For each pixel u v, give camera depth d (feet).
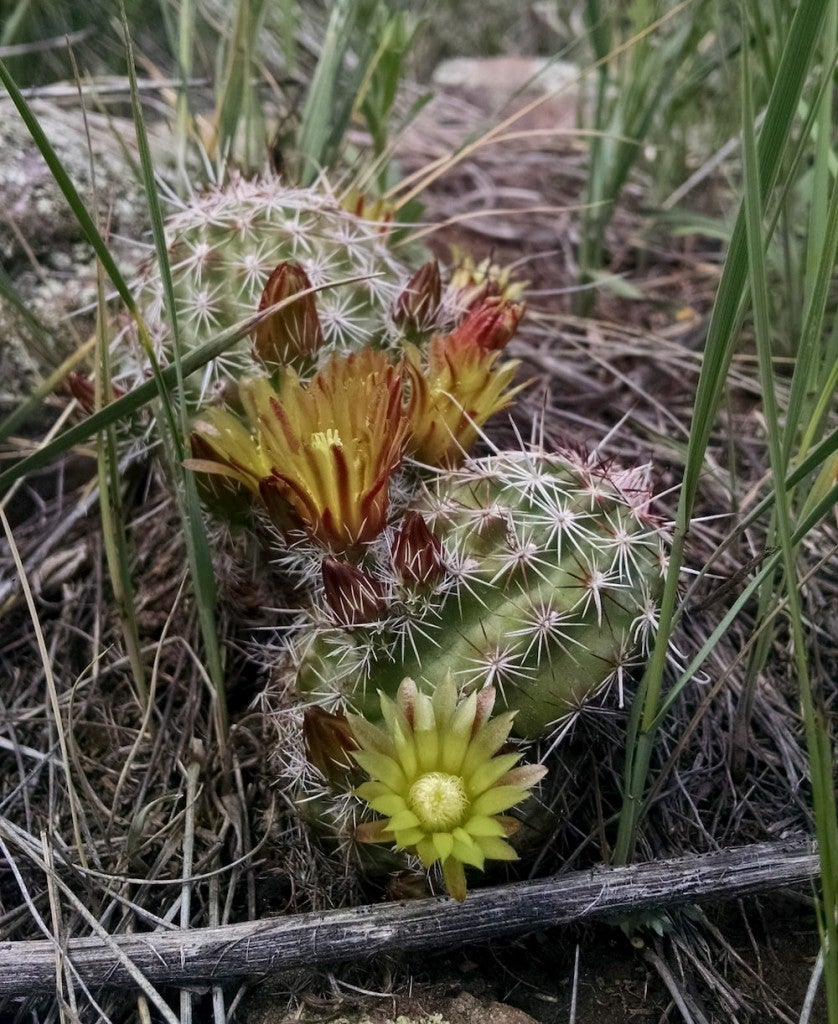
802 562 0.61
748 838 0.49
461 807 0.38
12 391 0.66
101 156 0.74
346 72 0.90
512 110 1.16
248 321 0.44
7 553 0.64
